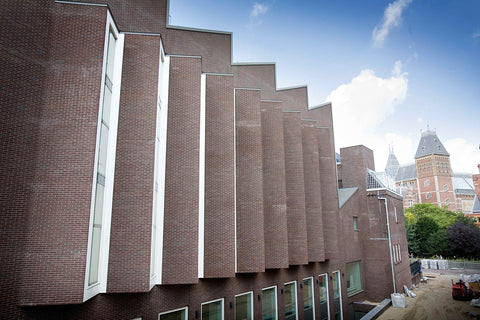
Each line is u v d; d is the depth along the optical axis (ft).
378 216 101.91
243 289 53.93
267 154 61.87
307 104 89.66
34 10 30.55
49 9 31.81
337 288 84.17
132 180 35.68
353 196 101.65
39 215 28.17
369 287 98.99
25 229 27.50
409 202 424.46
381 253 99.14
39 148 29.17
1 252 25.91
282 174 61.72
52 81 30.66
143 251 34.50
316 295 73.46
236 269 51.39
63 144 29.81
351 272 94.79
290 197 67.10
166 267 39.99
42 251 27.71
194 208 42.60
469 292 97.91
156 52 39.45
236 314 52.90
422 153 441.27
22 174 27.86
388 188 104.17
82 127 30.42
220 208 47.96
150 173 36.32
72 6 32.63
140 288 33.63
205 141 49.06
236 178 54.29
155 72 38.86
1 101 27.14
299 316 67.10
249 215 53.52
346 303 85.30
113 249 33.76
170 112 43.96
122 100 37.22
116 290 33.04
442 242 225.76
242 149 55.47
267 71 75.66
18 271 26.71
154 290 38.68
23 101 28.63
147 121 37.42
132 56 38.58
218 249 46.78
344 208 94.94
